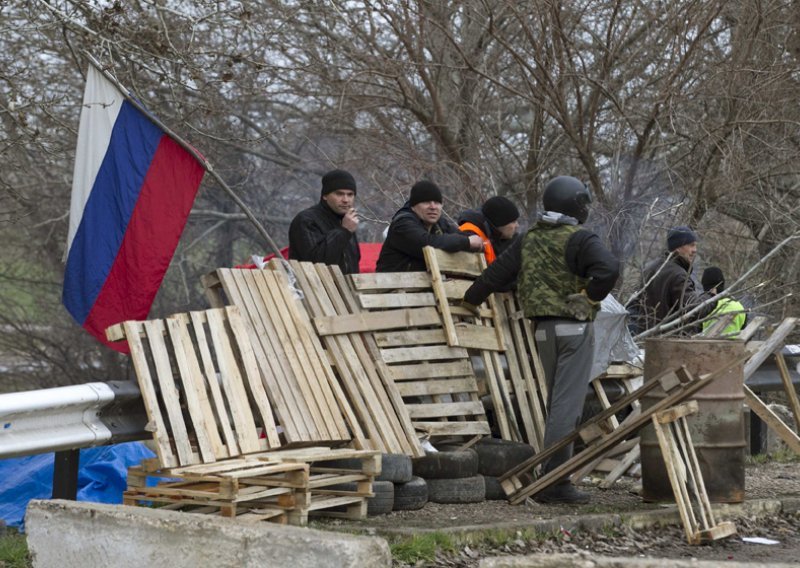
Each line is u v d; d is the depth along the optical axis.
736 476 12.02
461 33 26.22
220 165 28.78
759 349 13.05
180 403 10.82
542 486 11.80
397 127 26.95
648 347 12.19
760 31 22.14
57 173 33.03
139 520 7.05
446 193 25.08
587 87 25.31
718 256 23.45
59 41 24.34
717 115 23.78
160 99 23.61
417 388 12.53
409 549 9.20
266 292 11.75
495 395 13.38
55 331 39.06
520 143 27.55
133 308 13.08
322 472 10.84
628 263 19.75
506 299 14.04
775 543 10.80
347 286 12.59
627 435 11.53
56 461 10.55
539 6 22.41
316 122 27.98
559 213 12.31
